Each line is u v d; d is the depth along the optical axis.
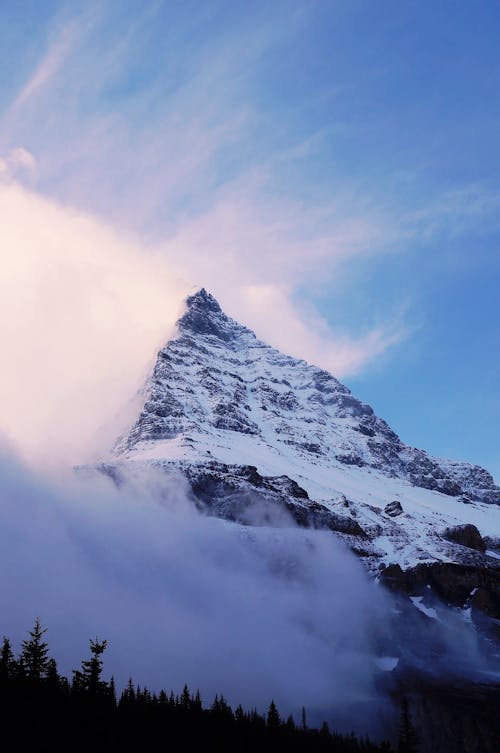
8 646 101.00
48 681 101.06
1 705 94.31
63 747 93.94
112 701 107.44
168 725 113.69
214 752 112.81
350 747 125.75
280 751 118.56
